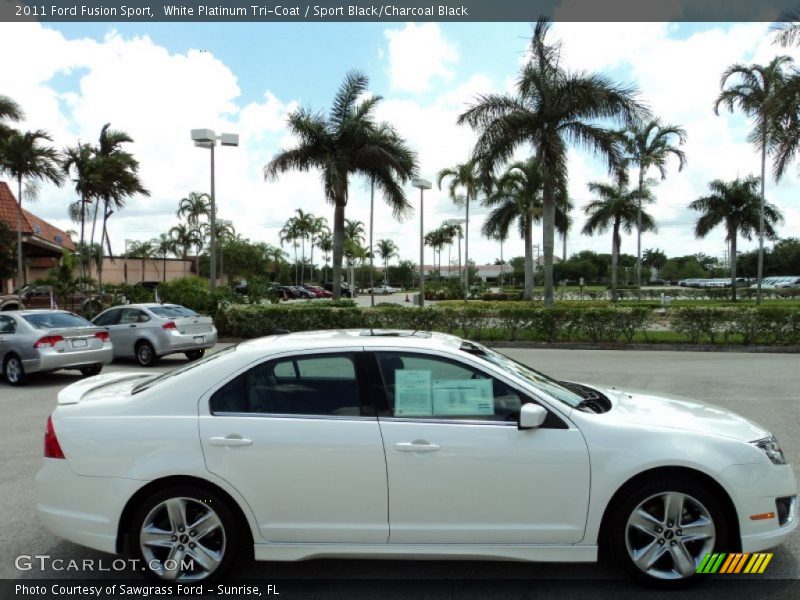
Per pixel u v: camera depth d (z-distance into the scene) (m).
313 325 19.69
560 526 3.46
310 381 3.70
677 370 12.45
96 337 12.02
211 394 3.65
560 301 40.50
